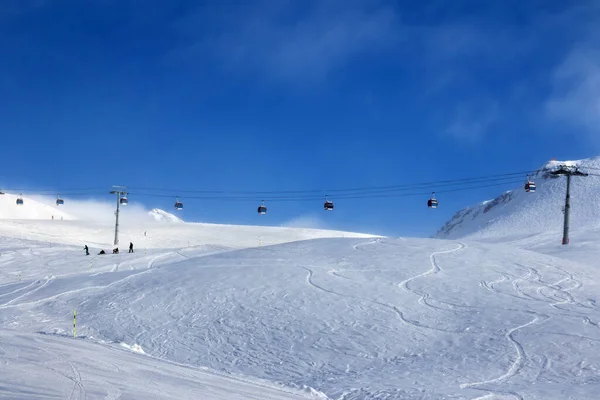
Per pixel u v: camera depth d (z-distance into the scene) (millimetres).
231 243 85250
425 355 21125
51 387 10570
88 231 89688
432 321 25188
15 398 9484
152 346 22984
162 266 42531
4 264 52844
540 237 75625
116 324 26484
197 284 32656
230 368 20125
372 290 30016
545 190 192125
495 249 39750
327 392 16750
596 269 35906
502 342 21766
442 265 35094
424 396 15820
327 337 23500
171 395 11188
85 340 19953
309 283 31531
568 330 22797
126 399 10242
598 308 26547
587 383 17219
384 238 45281
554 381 17516
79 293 34656
